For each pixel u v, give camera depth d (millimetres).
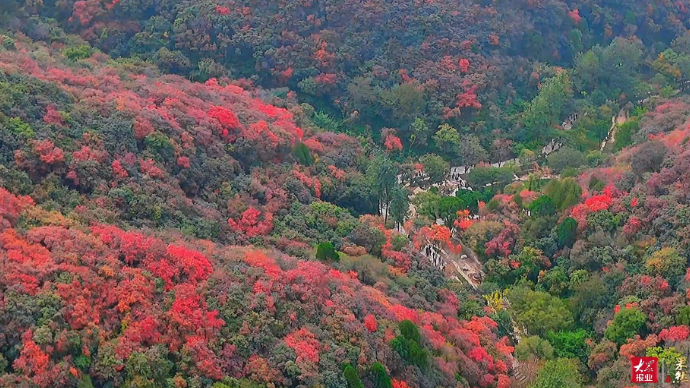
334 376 46906
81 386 40656
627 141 106562
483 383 57062
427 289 67062
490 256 78000
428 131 110625
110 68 89625
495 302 71625
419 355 52500
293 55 112312
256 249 60562
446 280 72938
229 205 70000
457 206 84438
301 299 52500
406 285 66375
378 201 86375
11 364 39844
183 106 77750
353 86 110875
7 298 41594
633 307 63625
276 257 58344
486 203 88625
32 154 58281
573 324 69062
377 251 72375
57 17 111375
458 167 110062
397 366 51688
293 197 76375
